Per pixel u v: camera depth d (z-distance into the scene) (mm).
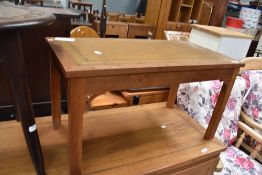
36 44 1316
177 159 961
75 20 1663
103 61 696
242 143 1529
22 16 579
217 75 929
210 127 1104
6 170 790
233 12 2928
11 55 581
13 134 953
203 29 1804
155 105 1368
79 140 710
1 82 1240
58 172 809
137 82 737
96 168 846
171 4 2475
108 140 1000
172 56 869
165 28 2381
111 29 2025
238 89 1396
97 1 2277
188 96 1427
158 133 1109
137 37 2221
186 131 1168
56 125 1015
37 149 722
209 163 1096
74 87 627
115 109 1254
